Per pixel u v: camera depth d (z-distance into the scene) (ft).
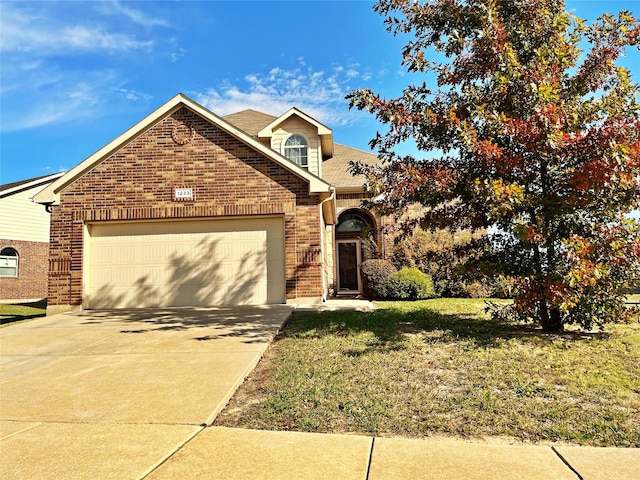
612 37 22.12
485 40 22.88
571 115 21.01
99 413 13.25
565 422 11.89
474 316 29.50
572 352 18.57
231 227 36.35
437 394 14.03
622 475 9.09
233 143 36.32
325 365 17.37
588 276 19.60
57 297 35.29
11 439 11.44
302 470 9.48
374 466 9.61
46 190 36.11
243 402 14.17
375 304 39.19
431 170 22.71
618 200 20.84
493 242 24.86
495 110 22.58
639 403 13.10
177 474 9.38
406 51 25.99
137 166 36.35
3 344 23.38
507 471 9.32
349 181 53.47
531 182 22.20
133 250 36.32
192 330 25.34
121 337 24.14
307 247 35.27
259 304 35.35
